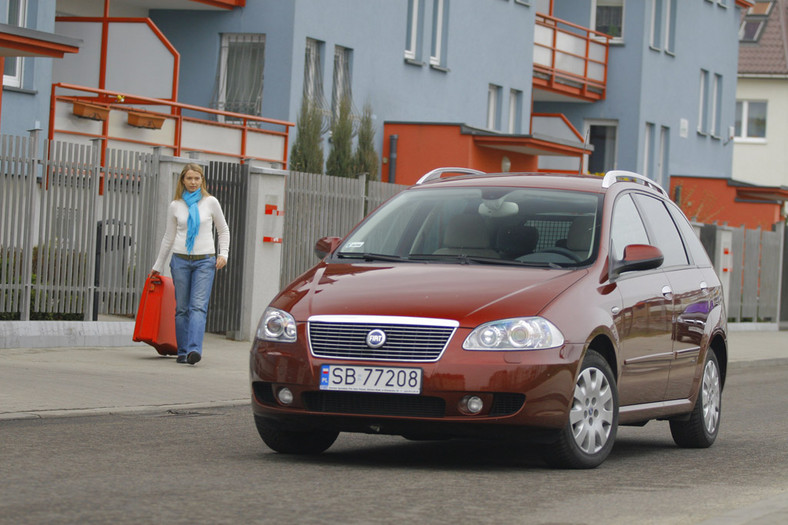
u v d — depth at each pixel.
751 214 88.25
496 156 64.44
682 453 21.34
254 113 56.59
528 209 19.95
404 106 64.56
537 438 17.12
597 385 18.03
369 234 20.28
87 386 25.58
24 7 45.12
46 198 32.03
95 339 32.91
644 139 89.44
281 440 18.72
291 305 17.80
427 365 16.78
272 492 15.12
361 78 61.19
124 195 33.75
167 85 49.69
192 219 30.28
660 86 91.00
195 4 55.50
